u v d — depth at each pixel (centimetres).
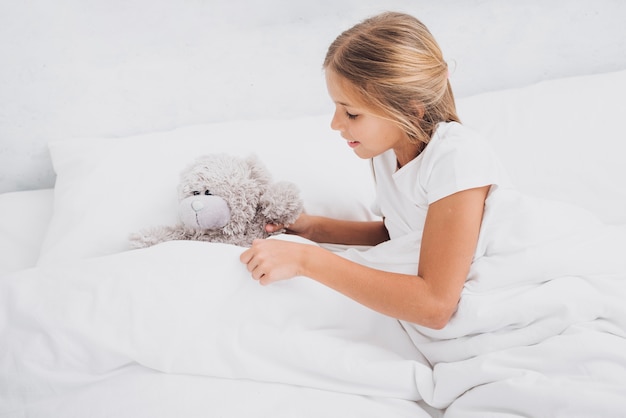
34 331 65
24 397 64
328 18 113
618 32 126
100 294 66
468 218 67
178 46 110
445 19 118
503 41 123
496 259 69
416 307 65
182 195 80
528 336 65
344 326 72
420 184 73
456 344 68
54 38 103
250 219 82
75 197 95
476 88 129
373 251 81
